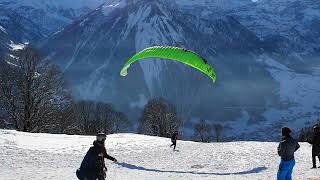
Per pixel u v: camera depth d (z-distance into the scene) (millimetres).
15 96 64062
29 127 64125
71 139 45688
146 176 24344
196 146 47500
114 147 42781
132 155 38062
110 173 25422
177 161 34469
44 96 65562
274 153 39250
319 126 27016
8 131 46469
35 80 64875
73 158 33188
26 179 21594
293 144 17719
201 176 24938
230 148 44406
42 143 40562
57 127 70125
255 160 34531
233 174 26172
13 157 30875
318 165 29219
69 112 72312
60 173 24219
